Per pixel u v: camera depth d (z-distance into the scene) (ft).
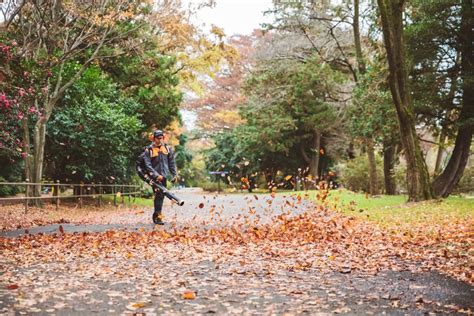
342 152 128.06
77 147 61.26
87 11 54.19
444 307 12.98
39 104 56.85
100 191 61.57
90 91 65.00
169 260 20.30
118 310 12.50
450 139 77.30
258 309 12.74
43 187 77.71
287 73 105.70
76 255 21.44
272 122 113.29
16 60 42.34
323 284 15.88
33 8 52.11
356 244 25.30
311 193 79.46
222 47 66.44
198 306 12.91
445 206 46.01
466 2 61.98
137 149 80.23
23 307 12.60
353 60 102.47
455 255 20.99
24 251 22.47
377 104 67.51
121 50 62.03
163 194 35.53
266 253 22.31
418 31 62.90
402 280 16.53
